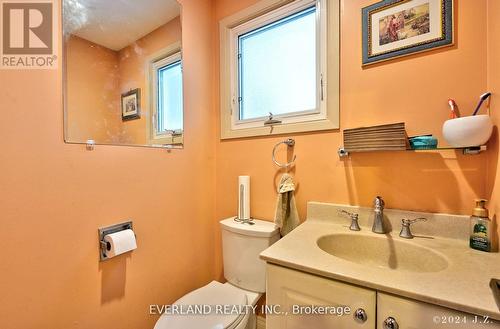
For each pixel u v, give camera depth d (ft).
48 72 2.71
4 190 2.39
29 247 2.55
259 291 3.94
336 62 3.60
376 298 1.99
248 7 4.54
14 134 2.45
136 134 3.65
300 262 2.33
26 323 2.53
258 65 4.71
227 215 4.98
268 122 4.35
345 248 3.20
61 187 2.80
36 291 2.60
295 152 4.04
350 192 3.54
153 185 3.89
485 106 2.62
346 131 3.30
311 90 4.06
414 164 3.09
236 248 4.15
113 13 3.39
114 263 3.33
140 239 3.67
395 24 3.16
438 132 2.92
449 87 2.84
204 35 4.91
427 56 2.97
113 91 3.36
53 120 2.74
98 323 3.14
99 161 3.18
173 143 4.25
